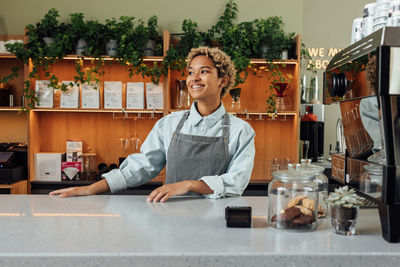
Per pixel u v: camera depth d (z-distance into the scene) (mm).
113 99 3629
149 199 1542
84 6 3789
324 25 4180
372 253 943
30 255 920
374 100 1165
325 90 1681
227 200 1601
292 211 1129
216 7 3809
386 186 1047
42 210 1387
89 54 3406
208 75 1743
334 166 1678
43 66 3672
